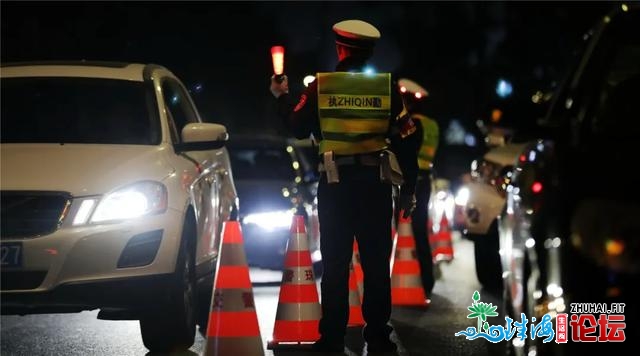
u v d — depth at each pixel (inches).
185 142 486.0
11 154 454.0
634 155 287.0
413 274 597.3
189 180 469.7
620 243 264.2
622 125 309.1
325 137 432.5
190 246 466.3
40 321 553.0
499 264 660.1
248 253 726.5
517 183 332.5
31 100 498.9
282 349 452.8
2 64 530.0
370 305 443.8
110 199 433.7
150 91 501.7
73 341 490.0
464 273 772.0
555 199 282.7
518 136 314.5
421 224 632.4
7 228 427.2
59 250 423.5
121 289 427.2
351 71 433.4
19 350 466.3
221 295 401.7
